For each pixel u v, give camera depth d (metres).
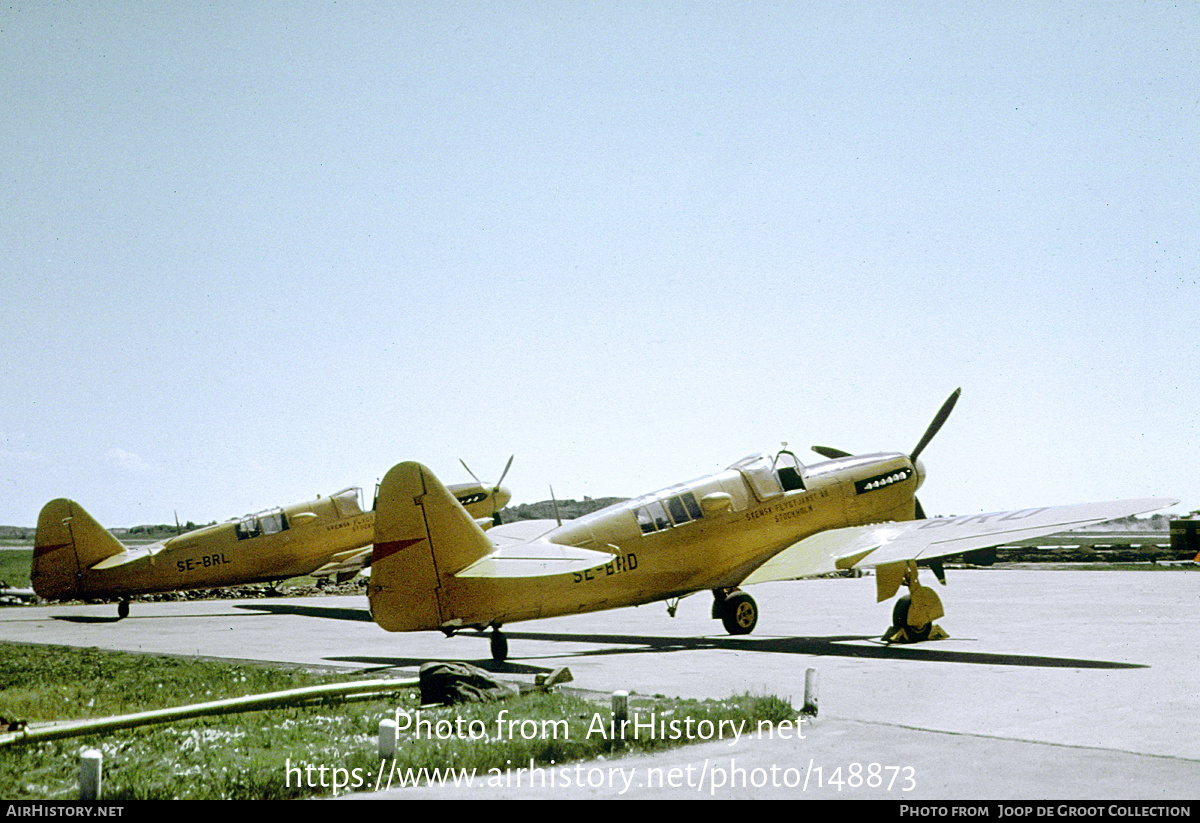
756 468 18.88
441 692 11.48
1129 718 10.05
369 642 19.78
